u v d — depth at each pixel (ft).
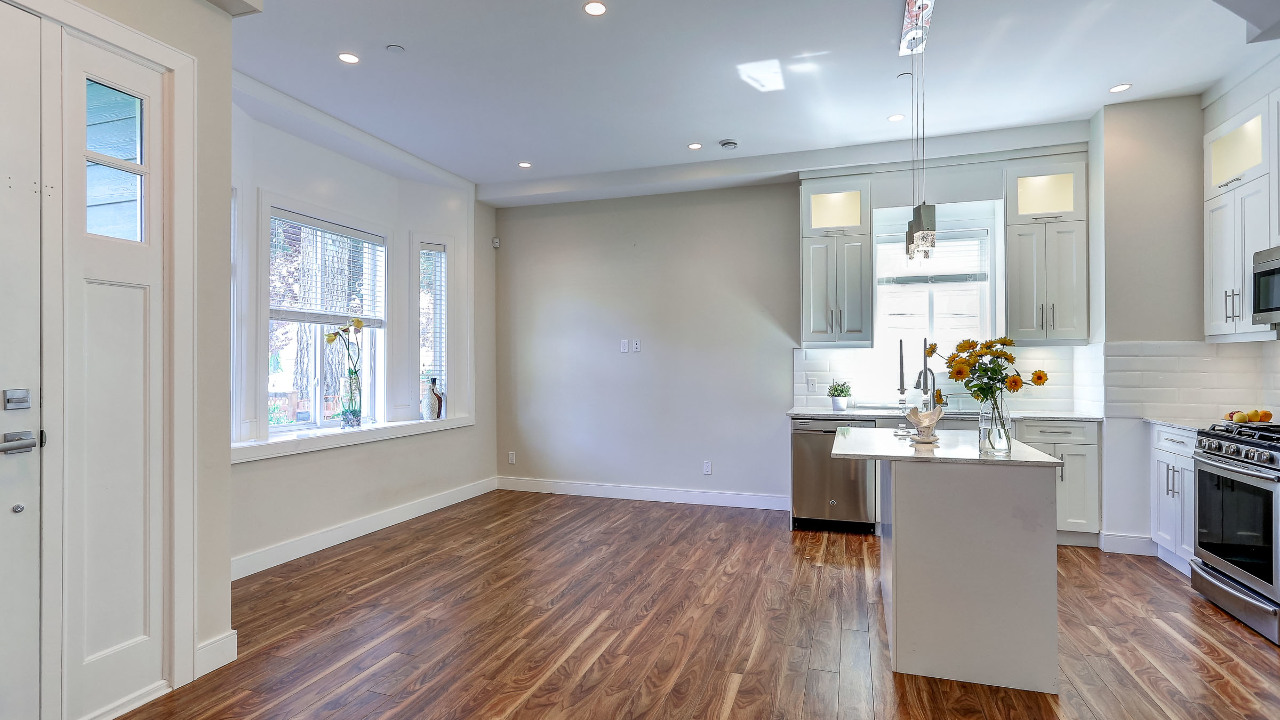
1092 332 13.48
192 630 7.71
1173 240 12.47
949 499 7.82
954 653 7.80
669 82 11.66
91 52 6.70
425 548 13.39
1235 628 9.16
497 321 19.48
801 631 9.22
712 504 17.51
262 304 12.75
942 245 15.96
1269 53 10.32
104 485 6.85
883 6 9.12
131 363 7.10
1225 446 9.87
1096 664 8.14
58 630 6.42
